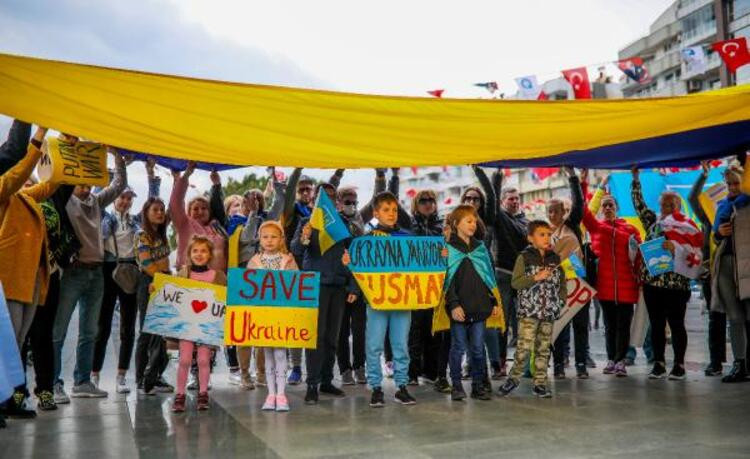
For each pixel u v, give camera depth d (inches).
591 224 311.3
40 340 226.1
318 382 244.2
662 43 1963.6
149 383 260.1
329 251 251.1
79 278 249.0
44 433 194.4
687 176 414.3
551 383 280.2
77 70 155.3
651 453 162.4
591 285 313.3
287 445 178.2
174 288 234.4
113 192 260.8
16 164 194.7
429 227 292.8
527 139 211.8
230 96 171.8
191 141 199.2
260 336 230.2
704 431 185.8
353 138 201.9
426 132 200.1
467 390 271.0
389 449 172.1
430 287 242.7
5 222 192.1
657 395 245.1
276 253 246.2
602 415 210.8
